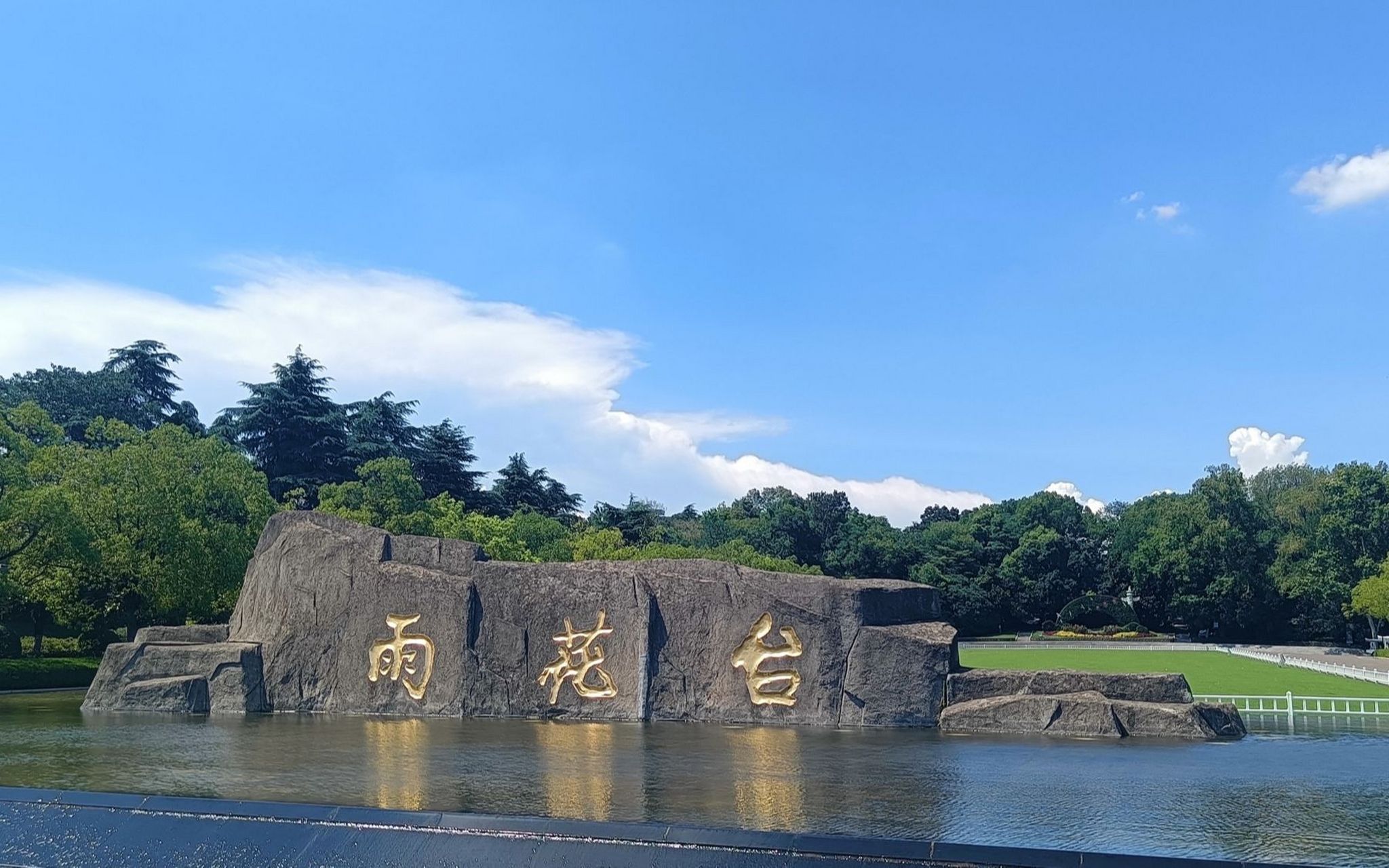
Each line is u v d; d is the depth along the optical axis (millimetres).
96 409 60625
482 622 22312
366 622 22750
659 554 54625
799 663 20906
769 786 13977
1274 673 42156
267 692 22875
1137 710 19672
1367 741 19734
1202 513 77312
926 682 20562
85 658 33625
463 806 12562
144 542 35062
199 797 13078
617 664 21562
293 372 60688
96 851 12039
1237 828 11641
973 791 13703
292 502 48438
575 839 11445
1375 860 10273
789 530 86688
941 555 85250
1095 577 86188
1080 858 10398
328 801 12859
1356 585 68688
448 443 68062
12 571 33125
